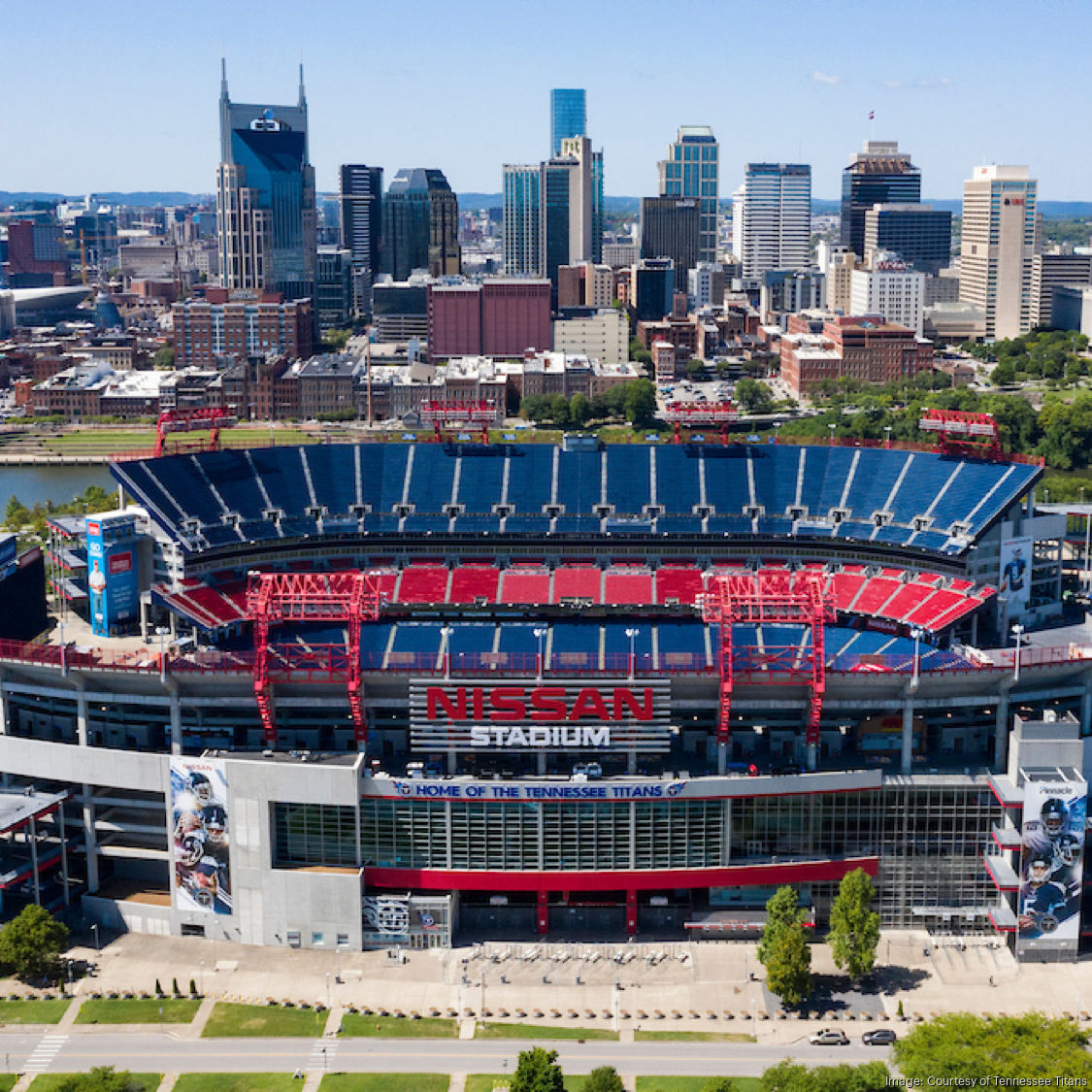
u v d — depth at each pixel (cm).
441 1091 16150
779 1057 16912
